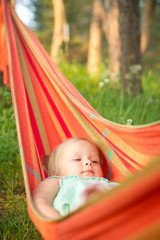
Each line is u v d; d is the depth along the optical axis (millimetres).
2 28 3949
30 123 2805
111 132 2463
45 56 3330
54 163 2682
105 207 1257
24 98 2947
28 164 2420
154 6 15234
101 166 2711
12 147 4016
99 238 1350
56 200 2213
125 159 2461
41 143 2828
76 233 1398
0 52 3994
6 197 3211
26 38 3512
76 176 2436
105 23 16156
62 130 3010
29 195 1926
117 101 5574
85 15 31734
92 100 4648
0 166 3738
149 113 5578
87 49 31188
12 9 3832
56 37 14992
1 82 5141
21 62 3285
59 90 2955
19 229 2553
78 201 1977
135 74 7113
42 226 1617
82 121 2818
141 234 1207
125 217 1264
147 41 15898
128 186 1174
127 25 7492
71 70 8766
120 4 7555
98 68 8891
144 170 1121
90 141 2740
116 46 10961
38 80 3189
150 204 1217
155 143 2061
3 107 4852
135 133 2113
